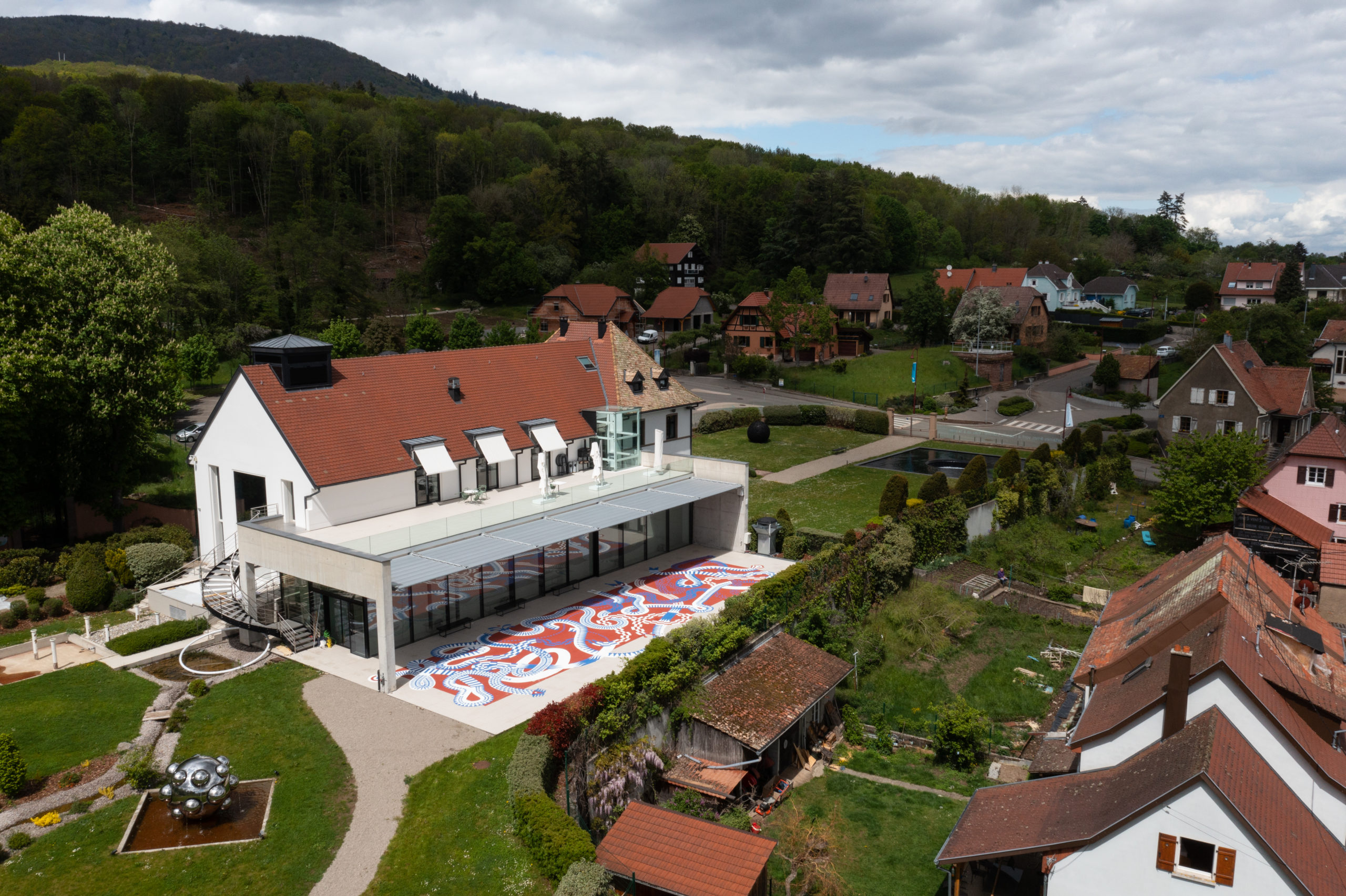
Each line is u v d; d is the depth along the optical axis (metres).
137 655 38.00
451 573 36.62
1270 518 55.44
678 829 25.28
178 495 64.56
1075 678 33.44
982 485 60.66
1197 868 22.03
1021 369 121.62
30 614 42.78
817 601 43.97
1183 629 30.77
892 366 115.69
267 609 40.78
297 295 124.00
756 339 123.44
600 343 62.06
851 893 27.38
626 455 55.53
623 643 39.94
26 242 51.91
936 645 45.72
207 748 30.69
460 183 196.38
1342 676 30.77
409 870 24.73
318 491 40.25
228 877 24.48
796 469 77.44
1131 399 102.00
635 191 195.38
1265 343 105.00
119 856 25.28
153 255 58.44
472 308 150.12
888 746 37.16
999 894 26.42
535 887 23.91
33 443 51.81
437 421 47.75
